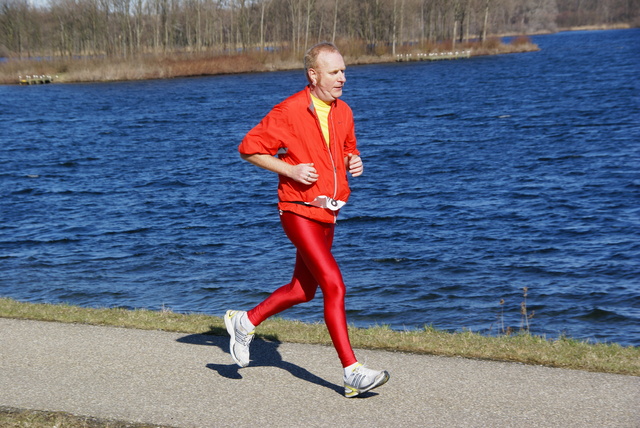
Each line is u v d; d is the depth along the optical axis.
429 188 18.84
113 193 19.48
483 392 4.10
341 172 4.01
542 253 12.42
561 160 22.38
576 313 9.33
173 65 77.69
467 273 11.28
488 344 4.98
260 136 3.88
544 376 4.33
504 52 101.00
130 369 4.56
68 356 4.81
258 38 108.19
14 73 78.31
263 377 4.41
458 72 68.94
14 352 4.90
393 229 14.47
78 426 3.74
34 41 104.56
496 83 55.19
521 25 198.12
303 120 3.89
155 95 56.47
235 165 23.88
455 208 16.36
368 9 96.94
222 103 47.94
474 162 22.80
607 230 13.93
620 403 3.90
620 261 11.78
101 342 5.11
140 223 15.71
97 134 34.28
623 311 9.35
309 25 100.25
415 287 10.52
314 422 3.75
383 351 4.88
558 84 51.19
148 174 22.61
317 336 5.26
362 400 4.03
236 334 4.29
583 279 10.84
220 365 4.63
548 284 10.62
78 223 15.76
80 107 48.53
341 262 12.05
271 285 10.68
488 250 12.71
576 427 3.63
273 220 15.67
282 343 5.11
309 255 3.95
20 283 10.95
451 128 31.59
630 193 17.23
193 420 3.79
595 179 19.08
